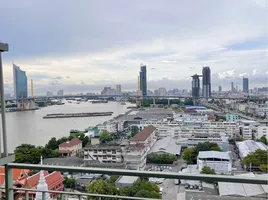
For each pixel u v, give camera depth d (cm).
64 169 157
